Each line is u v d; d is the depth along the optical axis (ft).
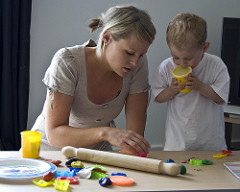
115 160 3.69
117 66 4.25
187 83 5.44
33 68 9.50
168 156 4.28
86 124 5.00
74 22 9.76
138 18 4.09
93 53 4.67
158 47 10.61
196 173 3.63
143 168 3.56
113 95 4.86
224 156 4.33
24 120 9.12
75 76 4.57
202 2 10.99
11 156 4.05
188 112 5.77
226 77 5.68
